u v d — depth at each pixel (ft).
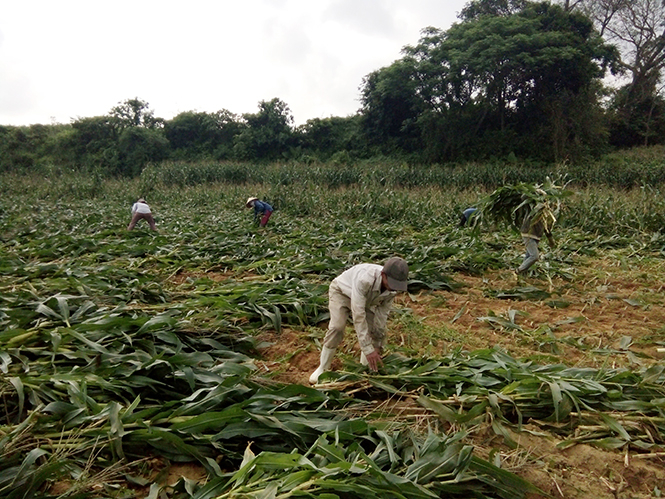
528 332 18.78
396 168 80.33
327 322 19.69
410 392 12.85
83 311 15.58
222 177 87.30
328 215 53.78
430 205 51.75
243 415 10.46
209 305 18.49
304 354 16.42
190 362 12.98
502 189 26.78
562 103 98.12
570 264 31.01
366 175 74.79
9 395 11.21
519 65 95.04
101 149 130.52
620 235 40.47
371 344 12.51
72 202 69.21
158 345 14.57
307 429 10.61
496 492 9.50
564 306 22.74
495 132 102.99
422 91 109.09
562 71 96.58
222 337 16.51
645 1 119.14
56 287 18.76
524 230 26.20
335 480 8.61
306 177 77.30
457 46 102.78
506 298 24.35
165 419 10.50
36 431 10.03
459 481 9.39
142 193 74.33
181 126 139.95
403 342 17.20
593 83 102.58
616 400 12.56
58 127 146.00
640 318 21.25
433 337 17.78
